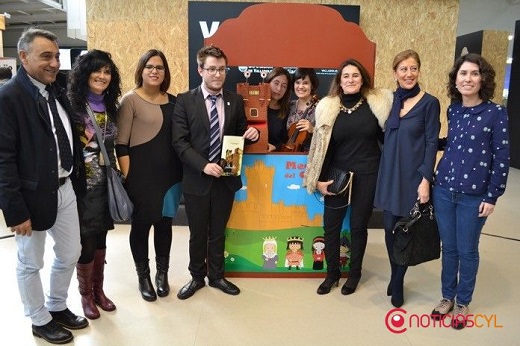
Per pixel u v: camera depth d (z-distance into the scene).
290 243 3.06
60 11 7.91
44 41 1.89
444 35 4.32
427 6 4.27
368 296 2.83
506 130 2.15
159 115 2.50
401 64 2.42
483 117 2.20
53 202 2.02
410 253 2.45
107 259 3.38
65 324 2.36
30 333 2.32
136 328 2.39
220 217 2.75
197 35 4.10
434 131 2.40
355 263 2.84
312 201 3.01
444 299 2.58
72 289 2.83
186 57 4.29
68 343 2.23
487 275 3.21
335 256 2.85
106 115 2.32
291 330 2.40
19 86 1.91
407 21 4.29
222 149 2.56
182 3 4.25
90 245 2.38
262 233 3.04
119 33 4.26
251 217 3.01
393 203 2.47
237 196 2.98
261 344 2.25
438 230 2.50
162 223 2.71
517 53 8.62
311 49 2.90
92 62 2.20
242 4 4.08
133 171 2.48
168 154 2.56
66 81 2.29
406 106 2.47
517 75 8.64
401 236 2.47
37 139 1.94
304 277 3.10
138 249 2.67
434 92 4.41
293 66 2.92
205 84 2.56
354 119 2.59
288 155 2.94
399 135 2.44
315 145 2.68
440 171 2.41
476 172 2.23
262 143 2.89
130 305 2.65
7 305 2.61
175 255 3.52
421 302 2.77
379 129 2.63
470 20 10.55
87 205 2.27
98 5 4.29
